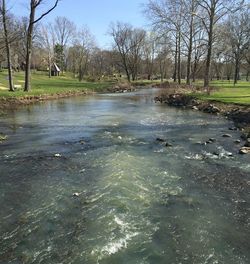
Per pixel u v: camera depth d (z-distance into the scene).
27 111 29.67
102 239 8.35
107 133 20.03
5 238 8.42
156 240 8.33
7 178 12.27
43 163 14.01
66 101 38.78
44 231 8.71
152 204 10.16
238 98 31.48
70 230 8.75
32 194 10.88
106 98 43.56
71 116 26.80
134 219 9.28
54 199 10.49
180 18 47.69
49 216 9.45
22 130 20.92
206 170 13.13
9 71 38.44
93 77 93.12
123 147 16.64
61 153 15.52
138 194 10.85
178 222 9.16
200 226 8.98
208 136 19.19
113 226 8.91
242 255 7.79
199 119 25.39
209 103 30.67
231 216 9.53
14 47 63.66
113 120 24.89
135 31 89.25
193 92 38.34
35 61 100.50
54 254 7.79
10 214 9.58
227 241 8.33
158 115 27.61
